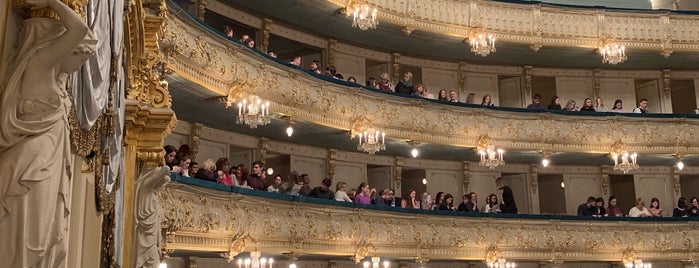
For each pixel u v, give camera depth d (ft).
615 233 82.48
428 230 74.95
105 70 15.43
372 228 70.33
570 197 93.86
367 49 86.17
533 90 100.12
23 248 10.64
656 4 103.04
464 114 82.23
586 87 96.78
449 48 87.76
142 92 28.86
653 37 91.71
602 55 90.84
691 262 85.40
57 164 11.30
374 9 69.62
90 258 17.63
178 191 49.29
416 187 89.30
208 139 67.97
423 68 90.53
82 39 11.21
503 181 93.04
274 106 64.08
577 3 101.35
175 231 48.80
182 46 51.37
